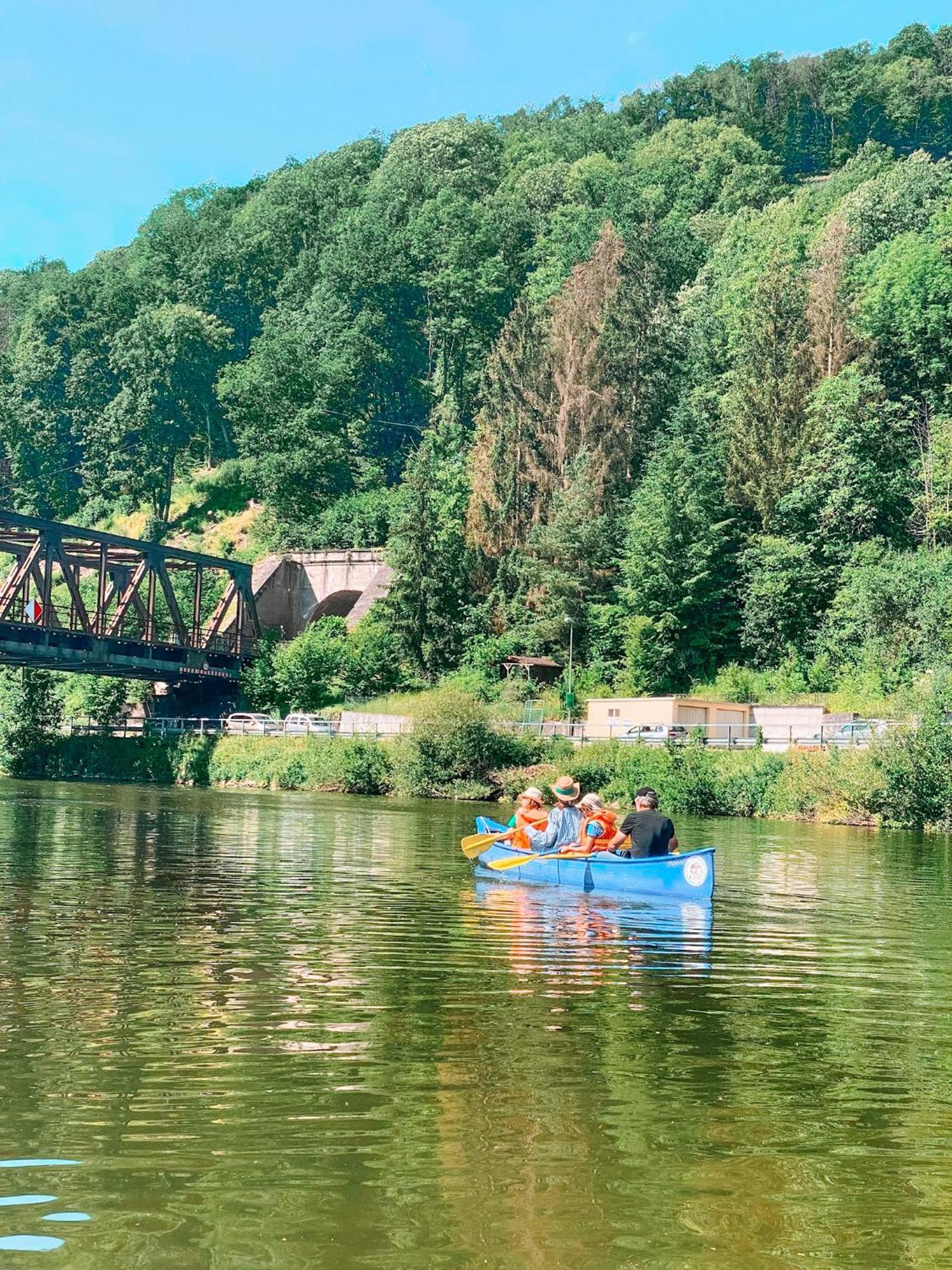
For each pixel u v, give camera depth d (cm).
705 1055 846
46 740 7212
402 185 15150
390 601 8212
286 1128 672
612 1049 855
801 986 1112
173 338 12538
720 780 4569
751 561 7562
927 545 7381
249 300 15200
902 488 7581
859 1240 547
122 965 1139
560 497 8244
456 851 2498
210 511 12394
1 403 13225
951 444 7394
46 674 7206
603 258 9488
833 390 7838
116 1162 618
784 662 7200
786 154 18075
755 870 2325
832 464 7669
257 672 7619
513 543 8731
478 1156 634
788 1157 645
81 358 13662
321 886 1808
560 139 17125
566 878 1845
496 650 7900
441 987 1060
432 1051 836
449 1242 535
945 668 4319
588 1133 673
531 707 6925
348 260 13112
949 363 8131
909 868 2423
